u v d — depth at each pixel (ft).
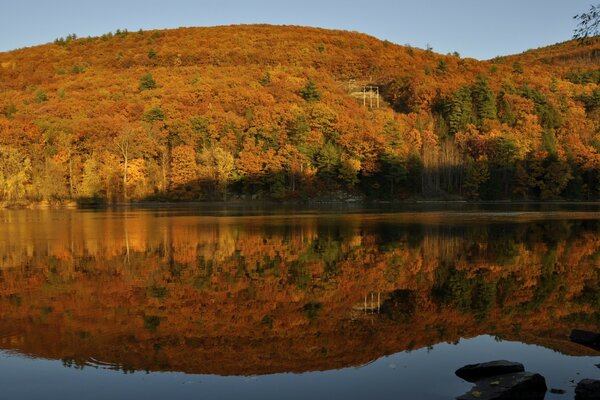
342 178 293.84
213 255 82.99
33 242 98.84
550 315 47.70
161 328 43.75
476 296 55.16
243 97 330.34
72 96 352.90
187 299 53.93
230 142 297.74
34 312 48.78
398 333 42.29
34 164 261.85
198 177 282.56
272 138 297.74
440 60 486.38
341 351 37.83
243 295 55.88
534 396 28.25
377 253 84.74
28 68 486.38
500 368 31.50
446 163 317.22
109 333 42.29
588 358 35.40
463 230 120.37
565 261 76.38
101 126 285.64
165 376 33.06
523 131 345.92
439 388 30.45
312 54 501.97
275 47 524.52
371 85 446.19
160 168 286.25
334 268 71.51
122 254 84.17
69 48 568.00
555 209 216.95
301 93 349.82
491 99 365.61
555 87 409.90
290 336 41.60
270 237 107.04
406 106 407.85
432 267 71.97
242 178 286.87
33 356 36.76
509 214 181.68
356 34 601.21
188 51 505.66
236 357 36.68
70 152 272.31
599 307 50.52
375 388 30.63
